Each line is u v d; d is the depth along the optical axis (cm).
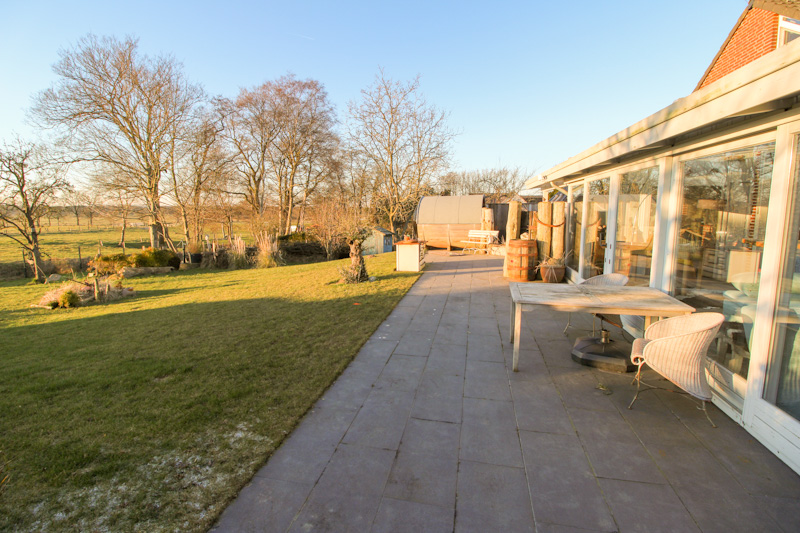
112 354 486
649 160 455
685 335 274
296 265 1675
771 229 256
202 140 2000
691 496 217
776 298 253
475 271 1050
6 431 296
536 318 586
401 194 2319
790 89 193
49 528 198
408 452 262
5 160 1402
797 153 240
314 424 299
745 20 895
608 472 238
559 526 198
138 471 244
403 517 204
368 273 1059
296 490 226
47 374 423
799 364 240
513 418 304
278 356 448
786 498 213
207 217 2111
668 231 412
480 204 1633
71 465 250
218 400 339
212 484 231
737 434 276
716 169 337
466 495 221
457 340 491
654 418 300
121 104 1845
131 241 2758
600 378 374
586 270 720
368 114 2169
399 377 384
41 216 1552
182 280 1306
